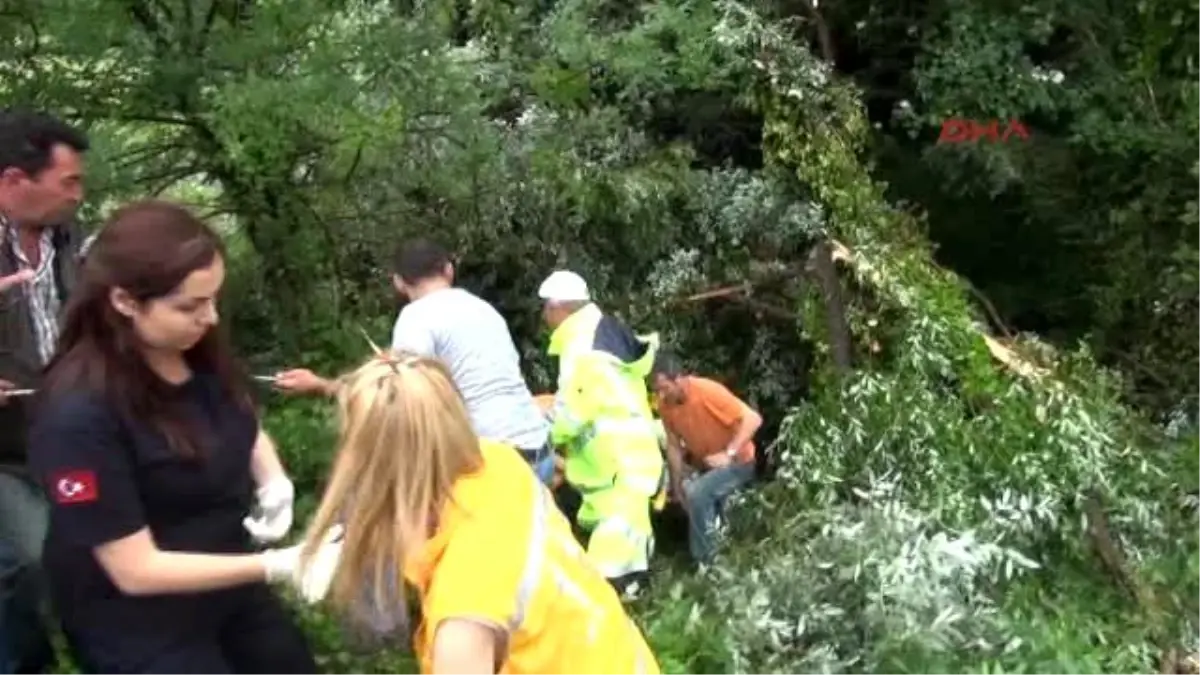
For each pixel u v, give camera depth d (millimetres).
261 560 2760
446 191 6867
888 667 4469
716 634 4621
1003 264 9367
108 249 2688
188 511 2830
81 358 2730
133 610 2828
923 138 9195
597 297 7570
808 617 4699
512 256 7539
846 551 4875
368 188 6809
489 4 7105
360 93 5980
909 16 8734
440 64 6227
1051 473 5383
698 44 7000
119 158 5984
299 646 3193
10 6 5617
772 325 7602
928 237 8430
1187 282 7531
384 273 7152
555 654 2373
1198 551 5395
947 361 5949
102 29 5617
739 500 6219
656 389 6426
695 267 7570
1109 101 8016
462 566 2305
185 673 2854
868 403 5816
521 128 7289
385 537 2338
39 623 3645
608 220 7570
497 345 5191
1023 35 8016
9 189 3387
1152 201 8023
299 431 5637
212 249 2729
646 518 5379
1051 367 5930
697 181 7633
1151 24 7871
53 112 5816
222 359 2924
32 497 3506
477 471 2404
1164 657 4973
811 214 6910
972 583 4887
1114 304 8039
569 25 7012
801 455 5922
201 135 6145
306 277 6680
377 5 6078
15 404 3420
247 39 5746
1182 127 7789
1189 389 7582
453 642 2271
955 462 5484
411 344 5070
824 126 7027
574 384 5395
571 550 2457
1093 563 5395
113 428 2697
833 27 8969
